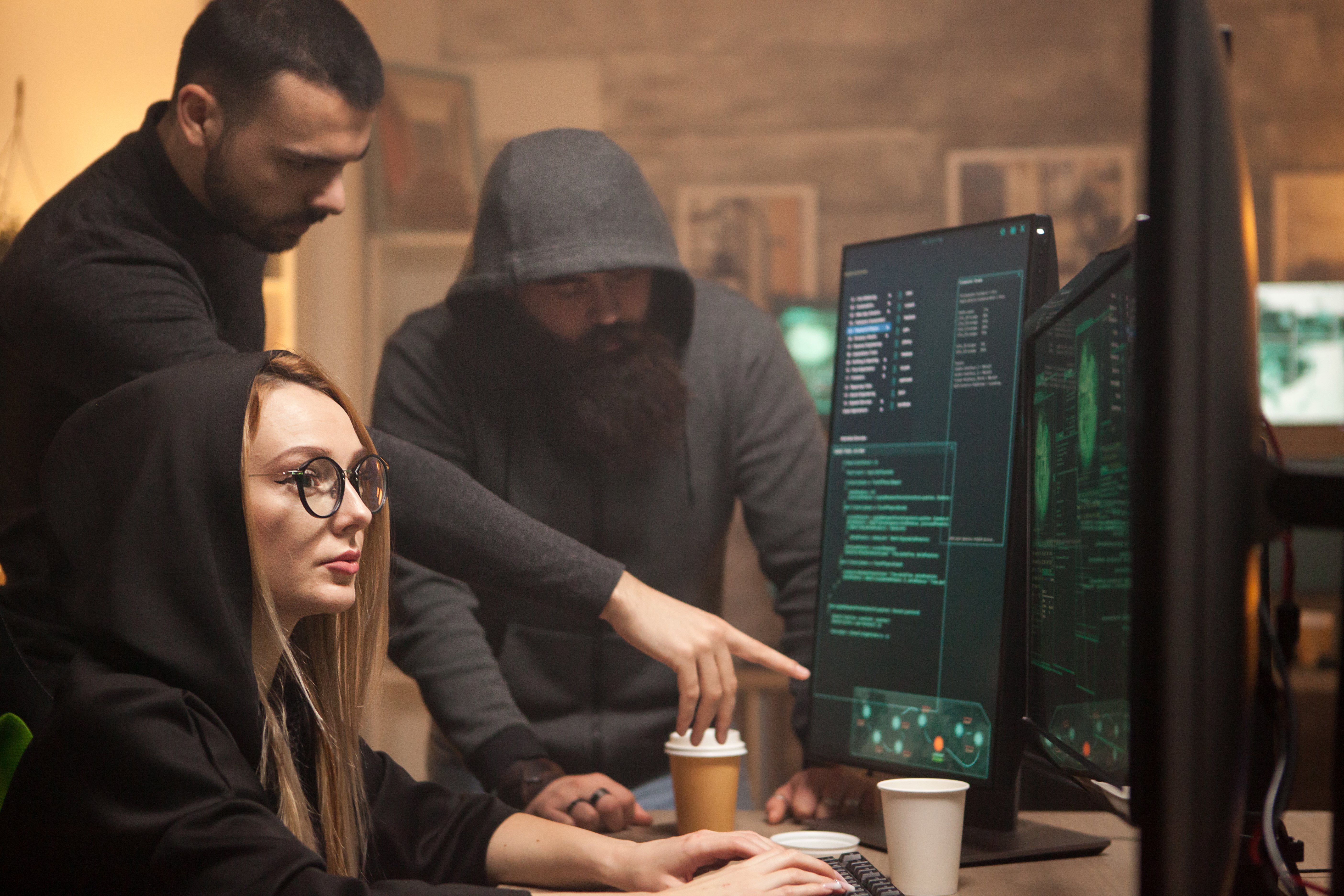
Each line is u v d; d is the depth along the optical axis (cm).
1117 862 109
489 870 108
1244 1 376
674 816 136
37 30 239
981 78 381
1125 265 77
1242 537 61
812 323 371
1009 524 112
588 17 386
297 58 127
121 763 86
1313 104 373
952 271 123
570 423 160
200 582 92
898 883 98
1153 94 61
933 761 116
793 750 317
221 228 139
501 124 384
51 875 86
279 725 102
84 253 127
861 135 382
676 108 384
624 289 162
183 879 83
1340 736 62
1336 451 349
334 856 105
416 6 385
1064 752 94
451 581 154
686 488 167
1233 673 60
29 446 131
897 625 122
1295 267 369
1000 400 116
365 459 104
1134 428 69
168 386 96
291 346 302
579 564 119
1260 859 89
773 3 384
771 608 348
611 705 164
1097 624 85
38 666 128
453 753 169
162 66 247
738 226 380
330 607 100
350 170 342
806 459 171
